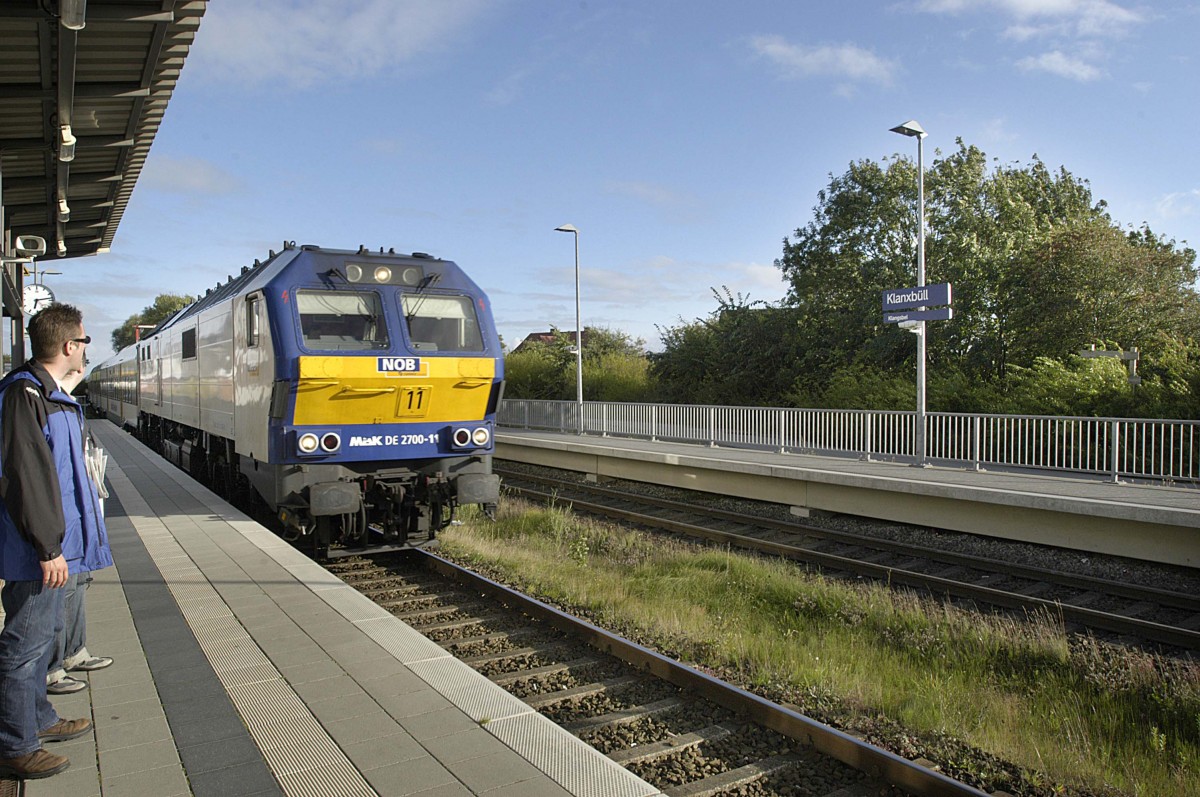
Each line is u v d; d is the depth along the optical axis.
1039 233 21.64
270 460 8.84
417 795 3.46
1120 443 11.39
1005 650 6.63
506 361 35.03
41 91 7.39
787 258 25.86
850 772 4.34
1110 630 7.32
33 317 3.78
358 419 8.95
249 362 9.63
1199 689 5.71
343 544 9.73
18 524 3.46
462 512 12.29
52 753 3.72
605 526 12.04
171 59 7.40
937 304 13.08
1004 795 4.13
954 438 12.95
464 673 4.94
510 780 3.60
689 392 26.72
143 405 21.48
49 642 3.67
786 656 6.15
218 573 7.43
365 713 4.32
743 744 4.68
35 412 3.54
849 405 20.19
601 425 21.16
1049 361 15.93
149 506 11.24
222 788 3.50
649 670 5.77
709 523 12.30
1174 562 8.85
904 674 6.06
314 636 5.65
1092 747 4.95
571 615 7.03
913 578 8.77
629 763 4.39
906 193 23.00
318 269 8.96
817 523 12.26
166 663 5.09
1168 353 15.10
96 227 13.45
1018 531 10.22
